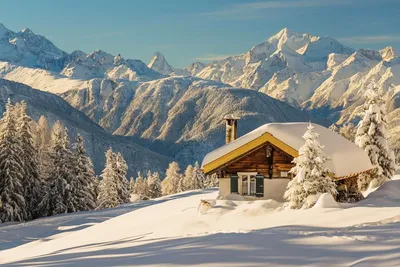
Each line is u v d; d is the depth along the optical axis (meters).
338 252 9.91
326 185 21.98
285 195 22.56
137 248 13.64
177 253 11.23
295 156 26.62
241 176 28.36
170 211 28.47
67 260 12.88
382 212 17.95
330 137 29.05
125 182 70.75
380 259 8.92
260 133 28.25
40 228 35.12
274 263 9.43
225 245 11.62
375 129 33.19
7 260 22.52
